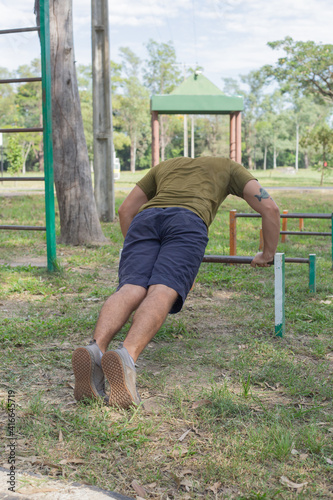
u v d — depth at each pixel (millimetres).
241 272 6301
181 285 2695
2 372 3037
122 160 100375
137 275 2758
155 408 2574
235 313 4441
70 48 8156
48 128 5711
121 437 2240
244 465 2057
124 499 1805
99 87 11719
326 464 2098
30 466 2012
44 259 6965
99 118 11812
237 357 3357
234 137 19516
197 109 18188
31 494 1807
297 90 36594
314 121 104625
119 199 17297
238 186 3322
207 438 2285
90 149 72125
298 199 19906
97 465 2053
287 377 3016
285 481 1967
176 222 2904
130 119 83125
